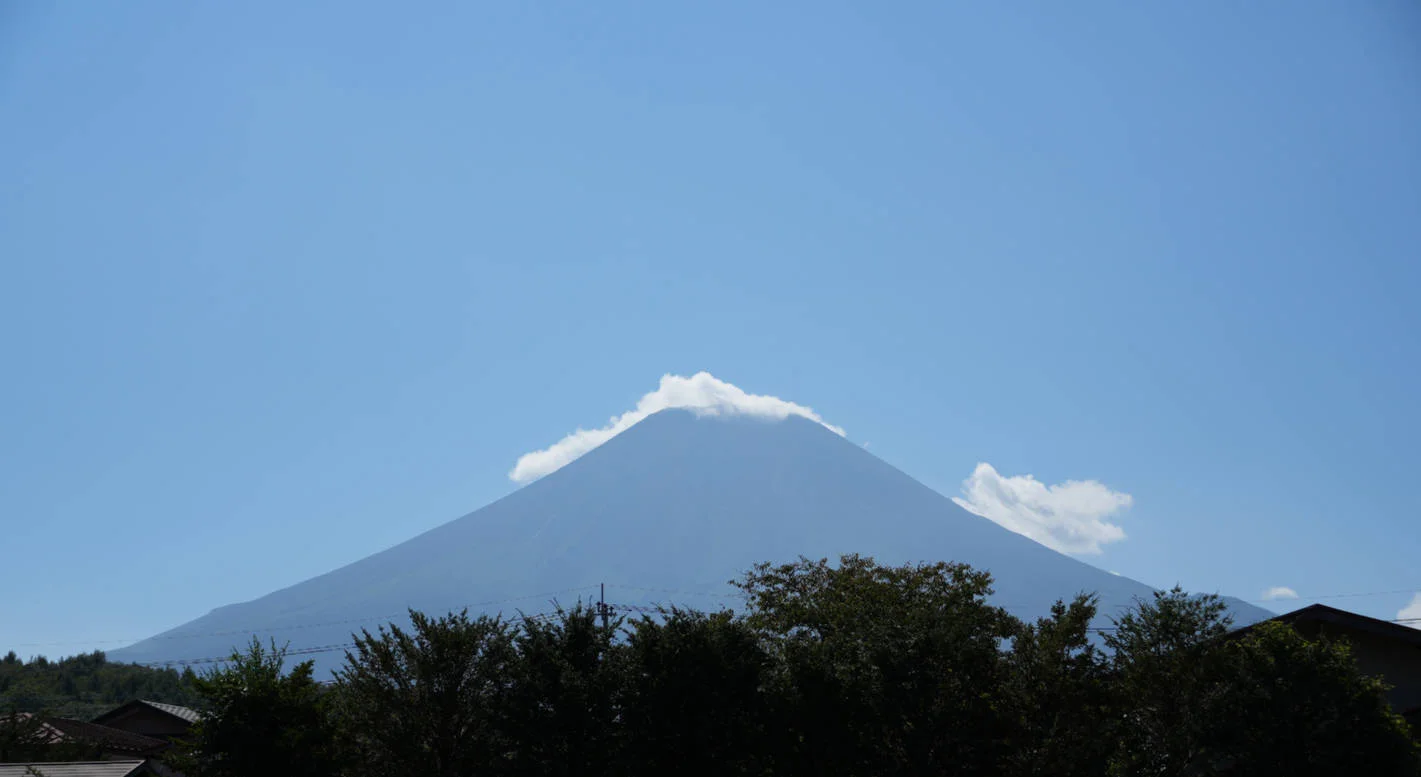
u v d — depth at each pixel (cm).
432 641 2706
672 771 2473
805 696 2614
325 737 2531
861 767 2583
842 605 3288
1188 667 2636
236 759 2417
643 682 2559
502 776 2494
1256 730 2445
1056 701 2595
